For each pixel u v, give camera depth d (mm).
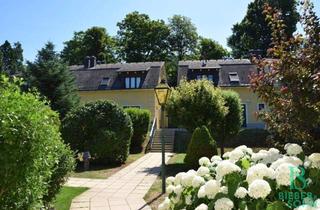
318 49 4441
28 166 4242
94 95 30828
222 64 31703
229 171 3027
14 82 4875
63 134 15977
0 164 3939
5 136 3965
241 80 29641
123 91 30500
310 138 4648
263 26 44656
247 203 2732
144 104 30094
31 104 4461
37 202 4801
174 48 48938
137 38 47562
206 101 15672
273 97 4957
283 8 39906
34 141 4328
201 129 13977
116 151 16094
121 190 10539
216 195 2934
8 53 57000
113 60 48531
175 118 16109
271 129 5469
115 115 16266
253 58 5512
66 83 23188
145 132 23109
